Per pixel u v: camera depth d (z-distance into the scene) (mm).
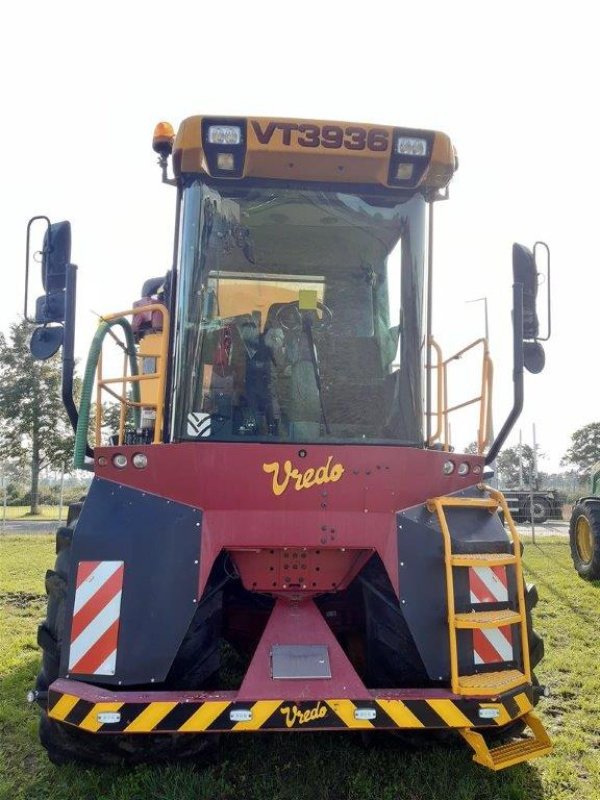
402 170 3982
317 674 3172
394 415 3973
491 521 3660
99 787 3381
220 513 3418
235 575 3721
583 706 4574
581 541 9789
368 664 3762
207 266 3945
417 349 4051
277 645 3311
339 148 3885
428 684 3516
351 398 3951
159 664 3225
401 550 3445
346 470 3492
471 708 3107
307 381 3939
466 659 3299
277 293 3986
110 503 3447
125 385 4449
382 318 4039
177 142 3865
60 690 3094
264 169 3951
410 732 3654
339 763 3643
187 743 3434
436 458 3652
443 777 3463
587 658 5621
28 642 5855
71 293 3619
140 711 2967
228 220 3988
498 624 3254
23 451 29188
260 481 3439
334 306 4012
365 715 3041
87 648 3256
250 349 3926
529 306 3908
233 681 4582
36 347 3781
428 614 3371
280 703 3016
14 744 3912
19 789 3361
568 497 28250
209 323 3910
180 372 3867
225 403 3865
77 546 3357
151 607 3275
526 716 3377
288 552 3578
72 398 3670
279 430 3873
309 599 3605
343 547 3430
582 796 3367
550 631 6602
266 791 3357
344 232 4047
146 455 3479
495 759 3145
